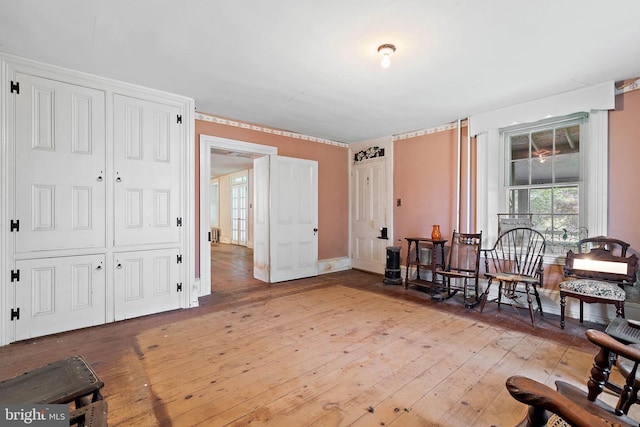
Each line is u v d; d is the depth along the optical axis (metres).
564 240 3.27
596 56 2.42
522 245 3.50
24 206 2.51
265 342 2.46
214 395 1.75
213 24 2.04
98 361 2.14
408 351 2.31
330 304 3.49
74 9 1.88
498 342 2.47
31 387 1.18
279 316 3.08
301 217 4.84
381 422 1.53
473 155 3.94
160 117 3.21
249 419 1.55
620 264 2.72
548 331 2.71
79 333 2.65
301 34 2.15
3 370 2.03
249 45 2.29
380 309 3.31
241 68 2.66
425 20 1.98
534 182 3.50
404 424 1.51
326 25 2.04
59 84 2.66
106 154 2.89
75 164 2.74
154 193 3.18
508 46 2.28
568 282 2.78
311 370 2.03
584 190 3.14
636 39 2.17
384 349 2.34
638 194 2.78
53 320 2.63
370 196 5.30
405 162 4.75
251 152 4.39
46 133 2.61
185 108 3.37
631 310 2.74
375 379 1.92
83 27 2.08
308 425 1.50
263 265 4.64
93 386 1.20
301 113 3.88
